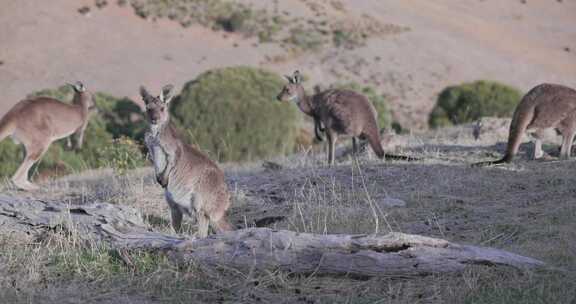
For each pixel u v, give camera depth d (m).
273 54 157.00
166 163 19.94
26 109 30.67
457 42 178.62
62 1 157.88
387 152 31.97
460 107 70.56
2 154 53.78
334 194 23.41
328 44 164.38
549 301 14.62
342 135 30.53
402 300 15.09
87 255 17.39
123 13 159.75
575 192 23.12
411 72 158.50
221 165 35.00
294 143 71.00
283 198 24.94
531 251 17.67
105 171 34.84
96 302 15.17
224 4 172.12
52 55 143.00
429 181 25.55
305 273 16.23
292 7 179.38
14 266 16.89
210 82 68.94
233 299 15.41
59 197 27.67
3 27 147.88
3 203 19.91
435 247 16.25
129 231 19.05
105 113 70.19
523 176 25.58
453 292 15.23
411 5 199.75
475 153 30.53
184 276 16.23
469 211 21.73
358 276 16.03
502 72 167.50
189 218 22.86
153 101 19.86
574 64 181.38
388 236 16.33
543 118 27.36
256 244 16.55
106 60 144.62
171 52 151.25
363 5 193.00
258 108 66.12
